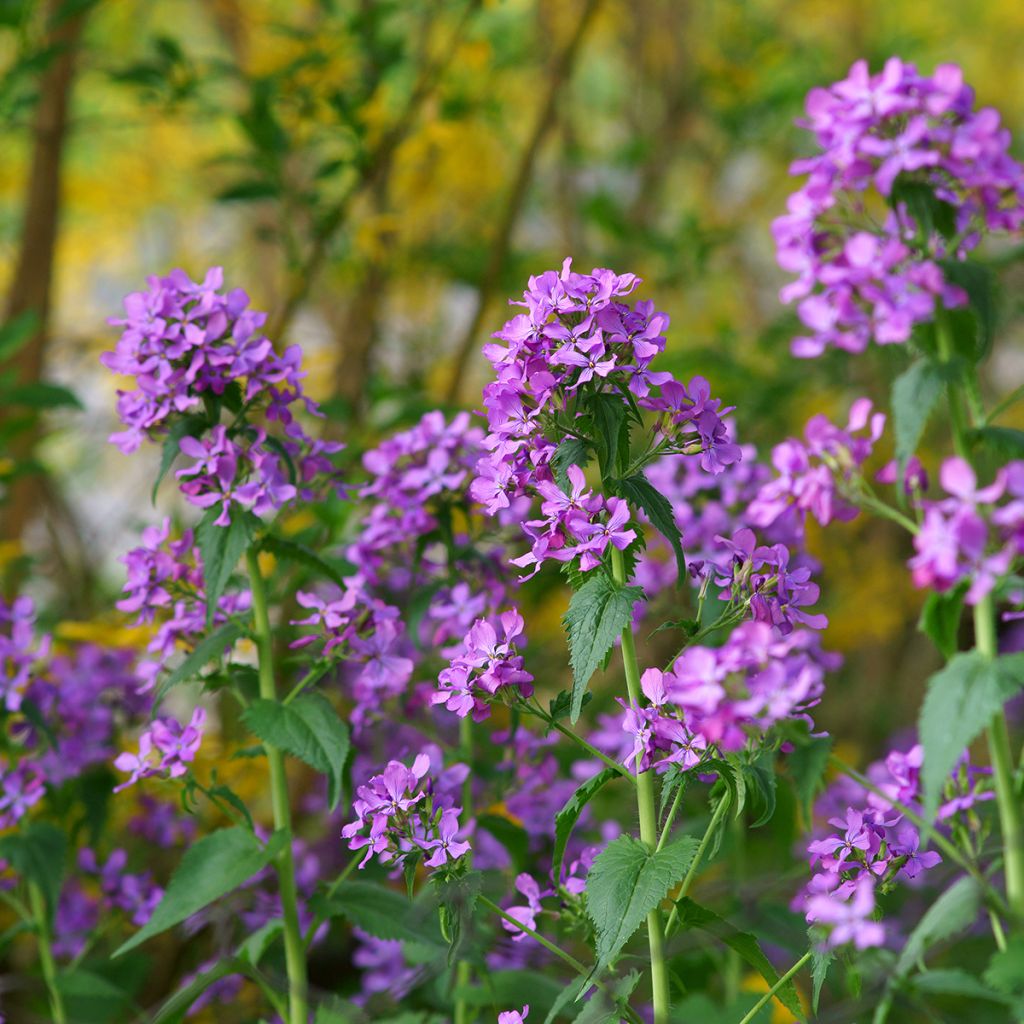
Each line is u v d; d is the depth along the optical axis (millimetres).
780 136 10586
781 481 3174
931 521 2746
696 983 5246
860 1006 3266
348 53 7875
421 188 8797
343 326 9211
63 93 8328
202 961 6387
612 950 3088
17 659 5055
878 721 11758
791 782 4441
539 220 11453
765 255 12633
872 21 12586
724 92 10312
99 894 6371
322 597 4926
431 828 3447
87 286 12766
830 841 3379
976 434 3000
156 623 5801
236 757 4242
